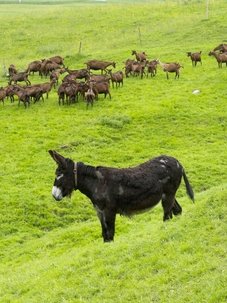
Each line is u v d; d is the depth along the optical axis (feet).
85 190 55.26
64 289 48.65
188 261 46.73
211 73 152.76
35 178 99.60
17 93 134.92
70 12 258.57
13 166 104.22
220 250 46.85
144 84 147.74
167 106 130.72
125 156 108.17
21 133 118.93
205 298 40.73
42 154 109.19
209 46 178.60
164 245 51.13
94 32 223.51
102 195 53.98
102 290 46.78
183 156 107.45
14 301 49.85
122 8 254.06
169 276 45.37
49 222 86.02
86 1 394.52
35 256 72.33
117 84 148.97
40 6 330.54
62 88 132.77
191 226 53.67
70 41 215.92
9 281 57.21
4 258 74.08
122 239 59.21
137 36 206.80
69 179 54.80
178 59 168.25
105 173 54.19
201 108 130.00
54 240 76.79
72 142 113.29
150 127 121.19
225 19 206.80
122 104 132.77
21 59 199.21
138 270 48.11
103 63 155.74
